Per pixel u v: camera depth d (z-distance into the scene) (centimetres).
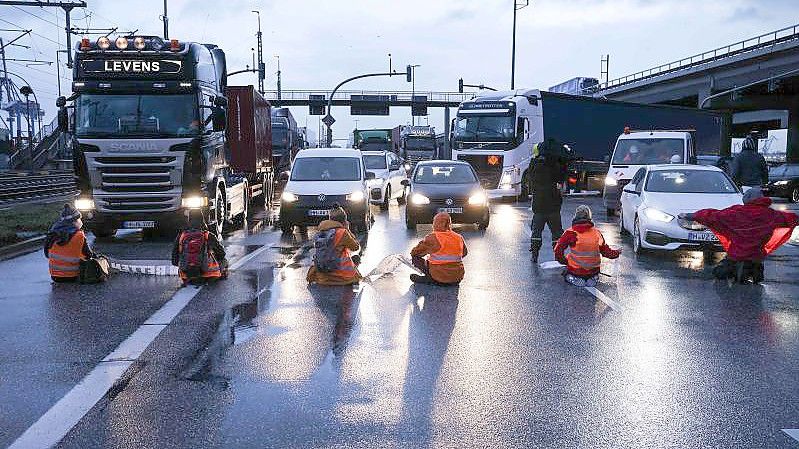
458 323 729
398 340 660
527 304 827
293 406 484
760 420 462
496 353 618
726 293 901
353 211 1564
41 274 1050
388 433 437
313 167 1694
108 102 1426
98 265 963
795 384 536
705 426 450
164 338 667
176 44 1452
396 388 522
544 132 2958
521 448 416
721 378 550
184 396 504
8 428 446
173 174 1425
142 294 882
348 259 946
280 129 3478
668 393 514
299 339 662
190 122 1433
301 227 1753
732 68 5512
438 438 430
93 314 770
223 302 831
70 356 608
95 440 428
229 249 1323
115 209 1425
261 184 2245
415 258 950
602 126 3262
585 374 558
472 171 1841
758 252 954
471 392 514
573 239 944
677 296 879
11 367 575
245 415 467
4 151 5862
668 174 1354
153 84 1426
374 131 5322
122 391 516
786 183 2962
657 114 3559
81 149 1413
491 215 2128
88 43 1440
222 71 1795
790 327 719
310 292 893
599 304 829
